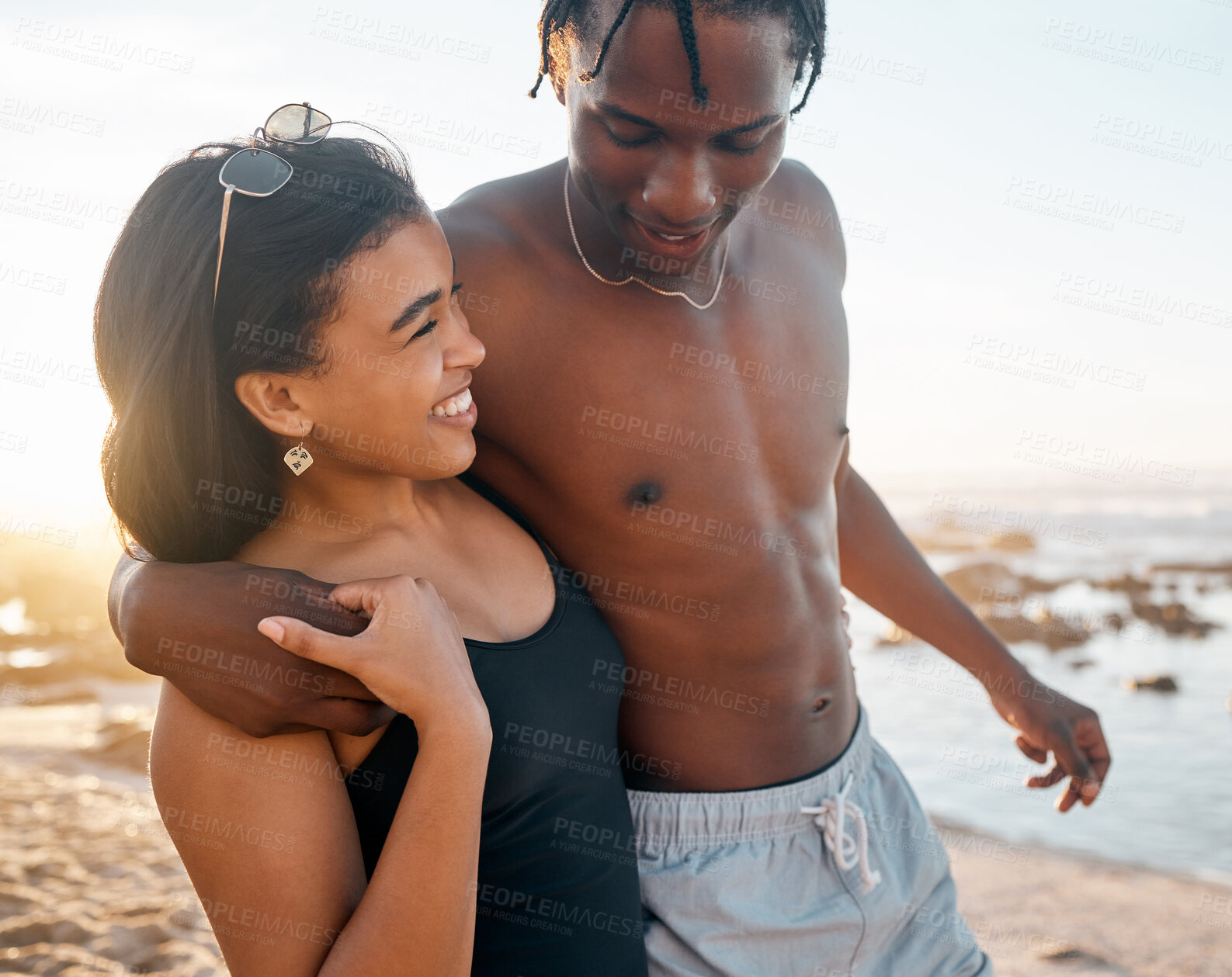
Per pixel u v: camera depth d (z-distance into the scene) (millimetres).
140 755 5453
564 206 1448
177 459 1121
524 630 1300
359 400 1129
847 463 1886
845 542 1977
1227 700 7824
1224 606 12273
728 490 1482
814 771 1618
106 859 3834
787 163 1719
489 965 1232
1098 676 8930
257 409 1126
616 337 1435
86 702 7113
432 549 1286
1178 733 7062
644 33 1124
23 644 9102
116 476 1138
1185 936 3828
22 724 6359
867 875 1591
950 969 1682
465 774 1046
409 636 1044
